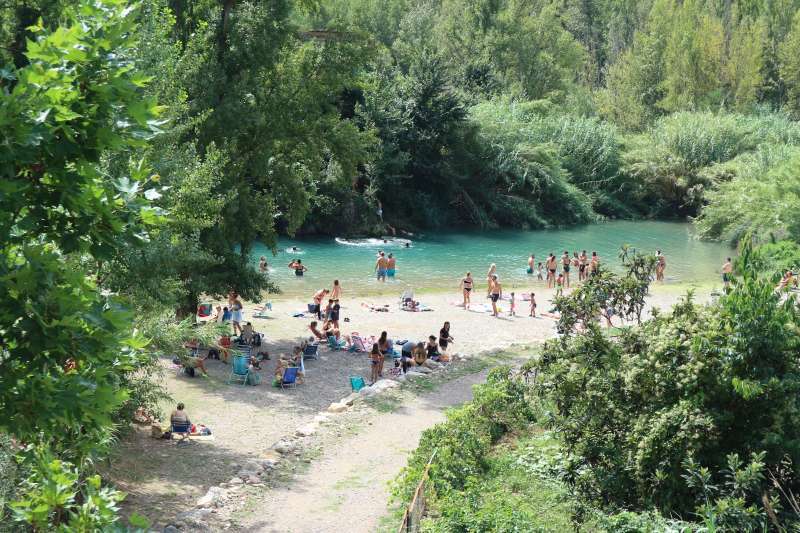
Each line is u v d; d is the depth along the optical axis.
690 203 72.81
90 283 6.56
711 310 14.20
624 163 75.19
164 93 19.47
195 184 18.86
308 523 15.01
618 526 12.44
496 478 16.44
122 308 6.11
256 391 23.89
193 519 14.77
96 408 5.80
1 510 7.60
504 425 19.84
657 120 83.31
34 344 5.38
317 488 16.77
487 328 32.88
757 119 76.94
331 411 22.14
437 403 23.05
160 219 6.34
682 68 90.31
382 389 23.66
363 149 32.00
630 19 116.06
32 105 5.29
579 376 14.77
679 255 54.62
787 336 12.94
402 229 61.50
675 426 12.88
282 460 18.22
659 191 75.38
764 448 12.59
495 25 86.12
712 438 12.72
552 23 90.38
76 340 5.61
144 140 5.97
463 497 14.59
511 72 85.06
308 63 30.44
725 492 12.33
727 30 94.56
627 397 14.25
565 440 14.55
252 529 14.73
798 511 11.55
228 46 29.09
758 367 12.92
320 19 71.12
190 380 24.50
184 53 26.89
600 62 118.88
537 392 16.66
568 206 68.81
